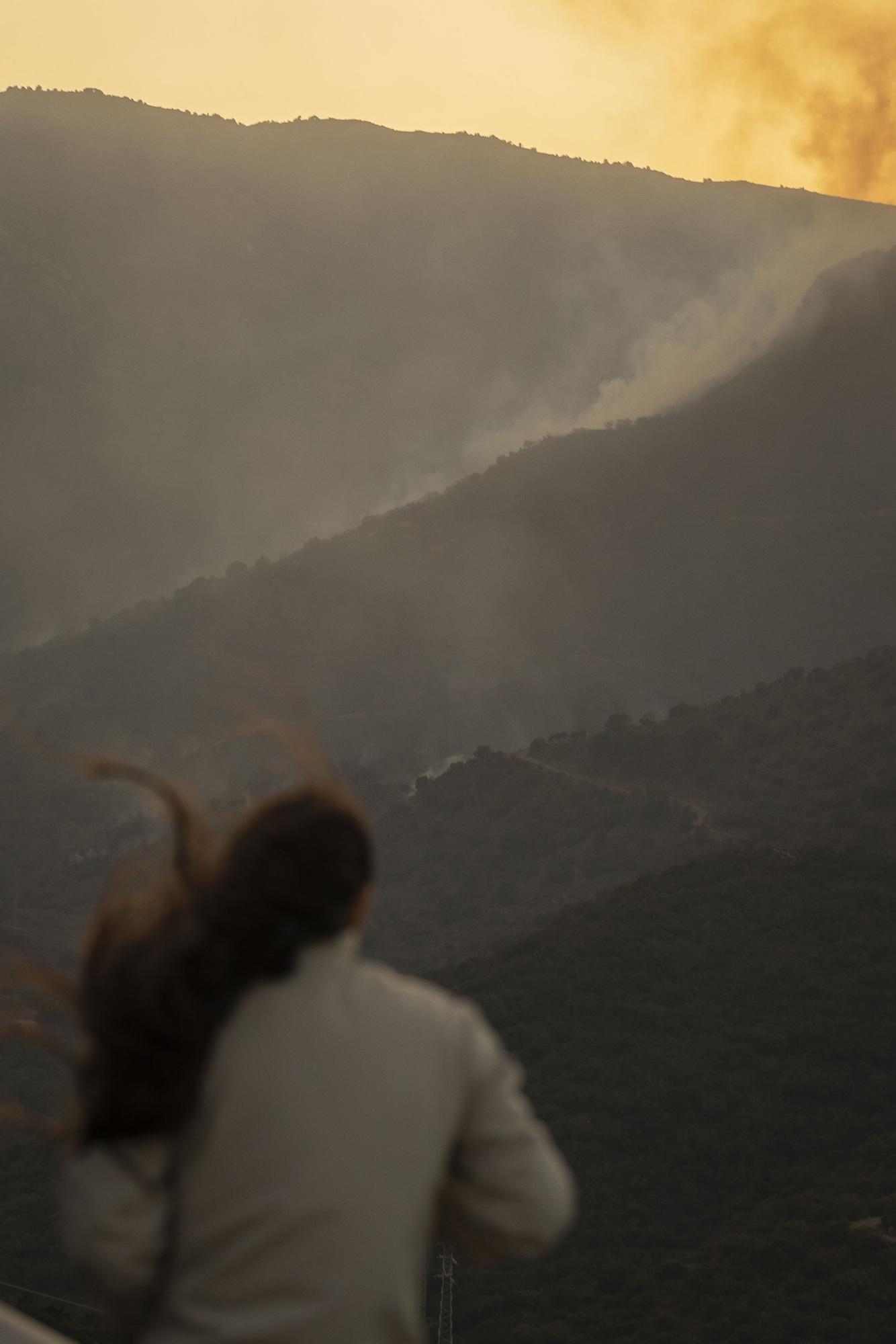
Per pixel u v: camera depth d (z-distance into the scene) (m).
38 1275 41.78
